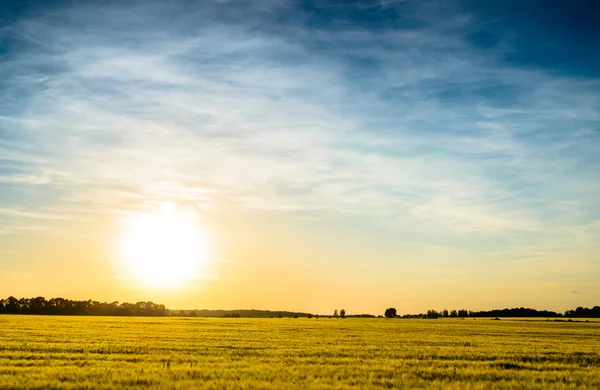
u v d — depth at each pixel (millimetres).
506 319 164000
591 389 19422
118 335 45844
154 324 77750
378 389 18391
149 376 19797
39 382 17984
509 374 22984
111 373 20578
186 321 100625
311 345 37875
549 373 23578
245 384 18484
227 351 31688
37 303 188375
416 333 59938
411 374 22438
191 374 20812
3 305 183625
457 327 83312
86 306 195000
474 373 23031
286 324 89438
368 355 30703
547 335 60375
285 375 21203
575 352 35188
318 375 21594
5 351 28984
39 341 37062
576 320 152125
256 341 41344
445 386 19484
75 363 24328
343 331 62719
